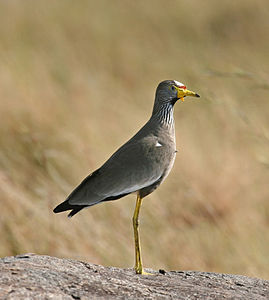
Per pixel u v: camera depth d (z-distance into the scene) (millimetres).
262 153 12609
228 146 13812
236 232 11734
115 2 26781
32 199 11602
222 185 12820
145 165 8742
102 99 16453
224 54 19188
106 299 6414
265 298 7234
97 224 11125
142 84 20078
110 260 10734
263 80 11914
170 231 11539
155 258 10984
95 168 12883
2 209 10875
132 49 22250
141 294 6715
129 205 11828
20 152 12508
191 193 12359
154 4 26609
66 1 26000
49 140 13195
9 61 17281
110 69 20781
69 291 6469
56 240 10711
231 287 7609
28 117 13758
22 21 23062
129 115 15633
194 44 22641
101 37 23438
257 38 22891
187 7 25906
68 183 12430
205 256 11242
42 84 16297
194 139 14297
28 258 7562
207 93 12758
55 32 22547
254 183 12977
